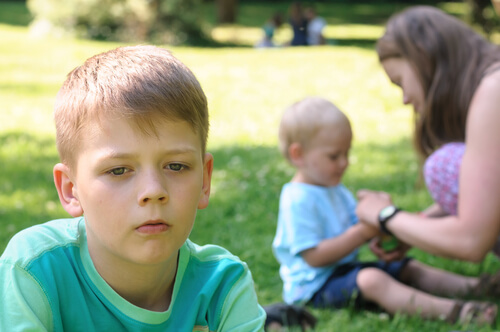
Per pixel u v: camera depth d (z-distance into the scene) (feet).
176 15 54.75
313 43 55.93
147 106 4.49
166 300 5.29
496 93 8.64
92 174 4.56
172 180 4.58
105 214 4.54
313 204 10.23
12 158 18.56
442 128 9.84
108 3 54.24
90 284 5.06
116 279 5.03
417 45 9.41
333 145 10.37
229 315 5.41
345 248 9.84
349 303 9.75
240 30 68.44
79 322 5.05
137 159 4.50
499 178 8.58
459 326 9.03
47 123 24.27
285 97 31.01
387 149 20.53
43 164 17.93
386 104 28.99
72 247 5.18
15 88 32.09
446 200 10.03
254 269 11.18
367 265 10.34
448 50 9.30
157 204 4.48
